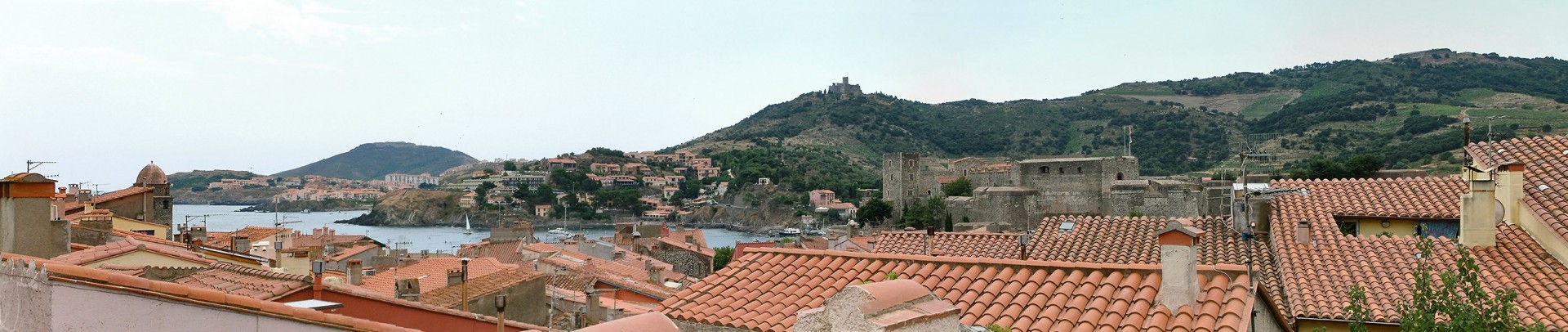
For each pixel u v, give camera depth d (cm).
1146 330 1416
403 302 1848
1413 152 14862
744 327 1603
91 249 2031
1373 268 2391
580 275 4778
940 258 1806
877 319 959
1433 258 2386
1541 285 2161
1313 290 2300
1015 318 1511
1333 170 10512
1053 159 15225
